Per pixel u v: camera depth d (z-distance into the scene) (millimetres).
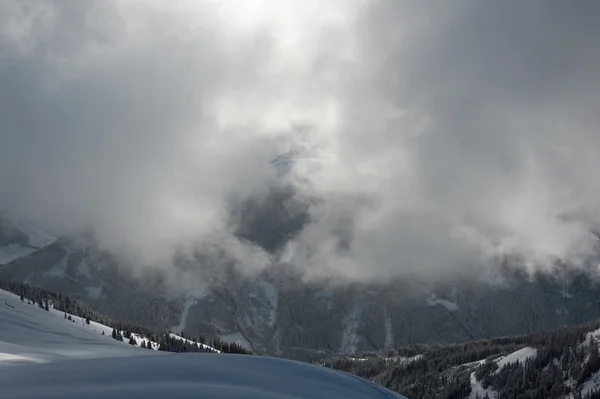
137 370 36500
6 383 32906
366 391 39312
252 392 31516
